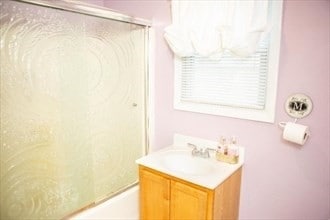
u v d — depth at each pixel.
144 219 1.96
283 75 1.58
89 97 2.00
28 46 1.63
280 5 1.52
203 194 1.55
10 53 1.55
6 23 1.50
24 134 1.67
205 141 2.02
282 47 1.56
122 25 2.07
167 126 2.25
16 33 1.56
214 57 1.74
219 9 1.64
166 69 2.15
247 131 1.79
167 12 2.04
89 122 2.02
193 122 2.07
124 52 2.15
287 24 1.52
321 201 1.57
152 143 2.40
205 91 1.97
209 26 1.70
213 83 1.92
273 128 1.67
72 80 1.88
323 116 1.48
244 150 1.83
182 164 1.97
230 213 1.81
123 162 2.28
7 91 1.57
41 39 1.68
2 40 1.50
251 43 1.54
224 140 1.91
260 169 1.78
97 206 1.96
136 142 2.37
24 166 1.70
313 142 1.54
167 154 1.99
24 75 1.63
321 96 1.47
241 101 1.80
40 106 1.74
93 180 2.07
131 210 2.19
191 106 2.04
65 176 1.91
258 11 1.52
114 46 2.08
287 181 1.69
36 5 1.56
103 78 2.06
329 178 1.52
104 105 2.09
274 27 1.56
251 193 1.86
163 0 2.04
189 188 1.62
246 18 1.53
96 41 1.96
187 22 1.81
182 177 1.61
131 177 2.35
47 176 1.82
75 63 1.88
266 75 1.65
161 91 2.22
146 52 2.21
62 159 1.89
